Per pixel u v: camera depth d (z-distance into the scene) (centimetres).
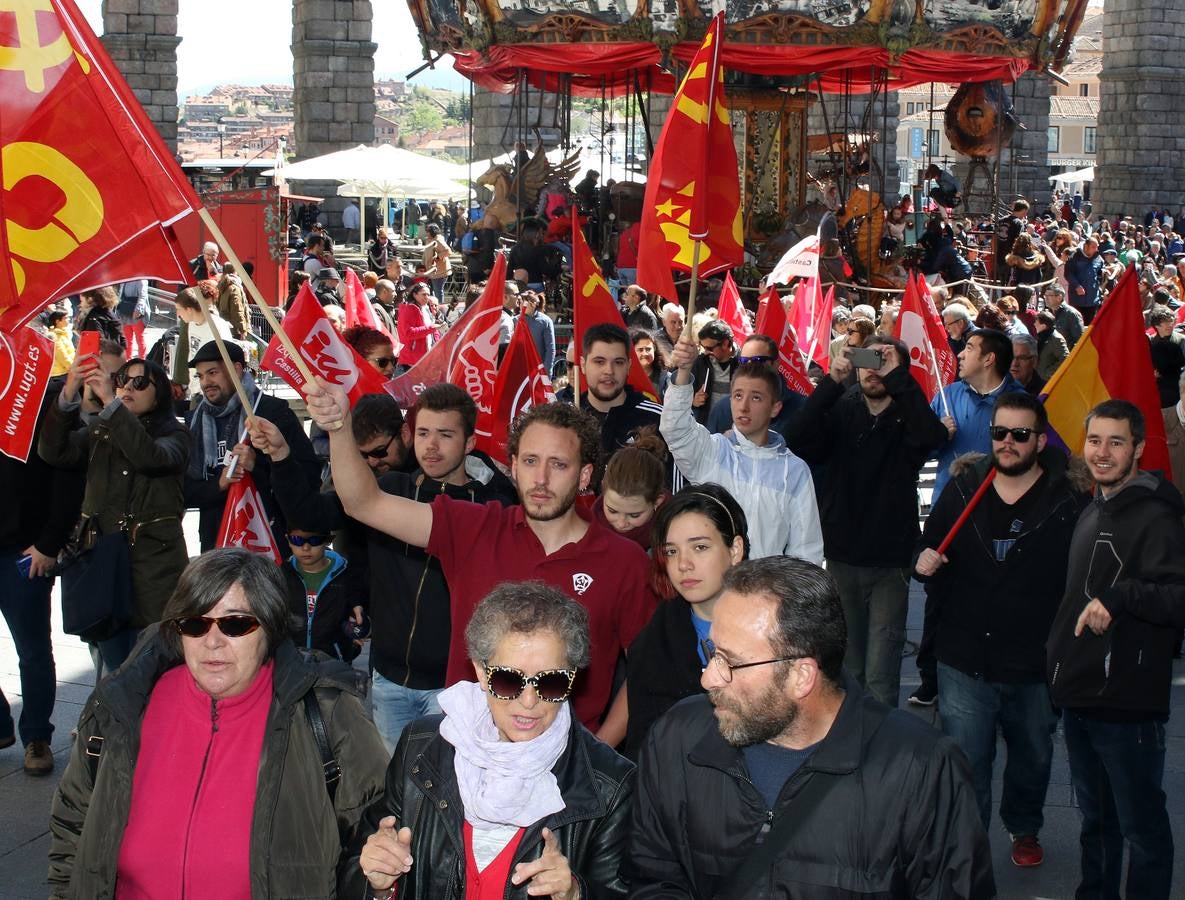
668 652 482
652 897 369
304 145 4353
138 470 719
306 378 466
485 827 374
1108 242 4003
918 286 1081
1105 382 727
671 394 617
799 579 351
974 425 919
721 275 2338
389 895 376
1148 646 568
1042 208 5266
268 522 695
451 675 510
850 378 1072
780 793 354
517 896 370
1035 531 631
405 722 601
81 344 705
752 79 2420
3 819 718
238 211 3041
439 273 2755
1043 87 5216
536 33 2183
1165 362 1442
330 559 704
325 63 4303
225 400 803
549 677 367
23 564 743
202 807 391
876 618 785
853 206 2522
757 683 346
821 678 352
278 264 3047
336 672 405
